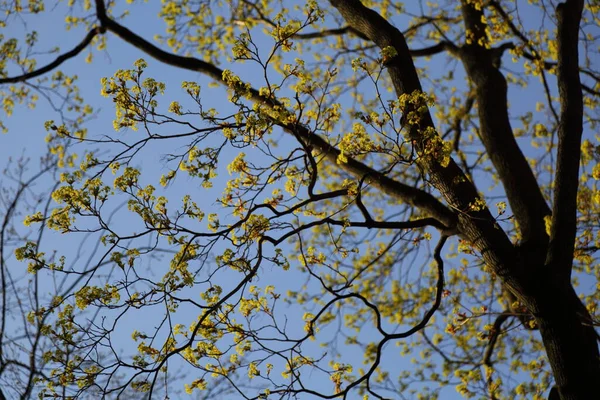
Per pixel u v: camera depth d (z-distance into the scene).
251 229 5.20
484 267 7.54
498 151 6.84
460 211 5.27
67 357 5.05
